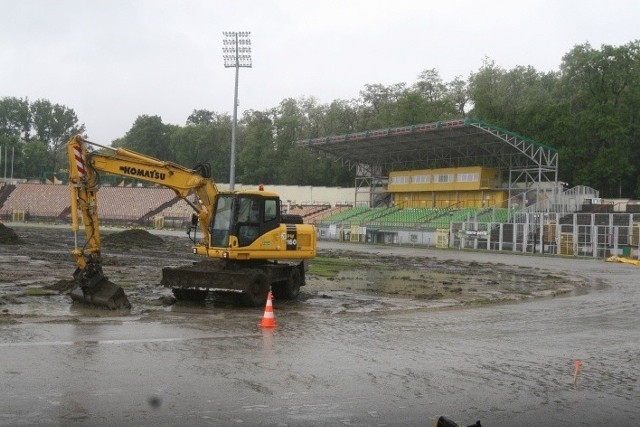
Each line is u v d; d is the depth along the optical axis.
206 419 7.12
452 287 26.39
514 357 11.51
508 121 87.00
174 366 9.56
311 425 7.09
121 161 17.22
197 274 17.23
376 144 79.62
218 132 125.81
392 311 18.03
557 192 68.12
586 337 14.21
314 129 116.38
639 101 81.88
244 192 18.00
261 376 9.19
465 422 7.45
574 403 8.49
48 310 15.09
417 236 74.62
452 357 11.28
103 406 7.43
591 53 84.06
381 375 9.62
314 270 32.47
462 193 78.50
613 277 35.66
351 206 93.38
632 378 10.13
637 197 82.12
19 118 157.50
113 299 15.58
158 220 93.75
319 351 11.30
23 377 8.52
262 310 16.73
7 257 31.02
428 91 113.50
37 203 103.88
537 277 34.16
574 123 80.06
